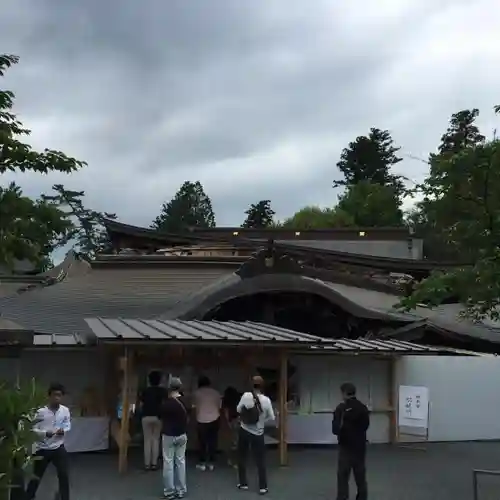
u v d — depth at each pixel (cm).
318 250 3044
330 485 1263
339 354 1730
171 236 3331
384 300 2475
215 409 1402
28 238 570
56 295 2252
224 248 2958
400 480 1329
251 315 2106
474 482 1023
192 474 1338
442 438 1852
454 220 1216
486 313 1248
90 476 1305
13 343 1025
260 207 10531
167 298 2188
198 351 1549
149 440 1362
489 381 1922
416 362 1867
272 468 1425
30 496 967
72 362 1597
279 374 1550
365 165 9488
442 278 1168
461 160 1158
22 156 566
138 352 1505
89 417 1573
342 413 1090
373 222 7588
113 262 2608
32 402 518
